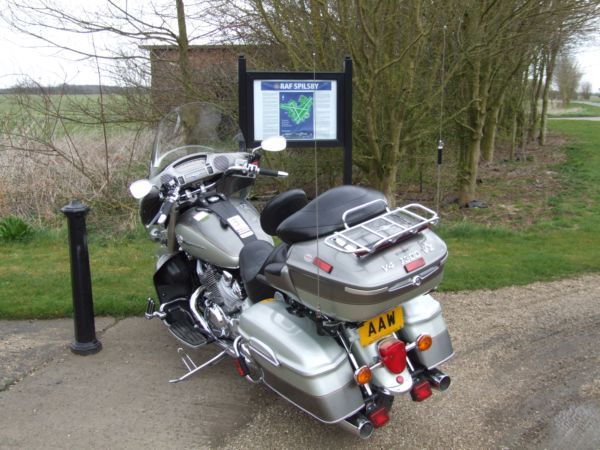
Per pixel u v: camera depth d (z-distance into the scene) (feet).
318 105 18.11
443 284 19.10
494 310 16.97
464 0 26.25
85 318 14.12
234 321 11.76
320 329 9.42
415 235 9.18
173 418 11.32
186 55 29.63
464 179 36.81
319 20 24.48
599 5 28.32
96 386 12.59
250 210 13.28
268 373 9.81
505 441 10.50
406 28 25.53
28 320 16.46
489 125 57.57
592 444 10.38
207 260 12.36
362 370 8.83
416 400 9.68
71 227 13.83
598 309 16.96
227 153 13.62
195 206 12.97
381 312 8.68
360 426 8.94
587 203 36.32
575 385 12.52
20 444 10.47
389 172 28.30
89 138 34.27
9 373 13.15
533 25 29.48
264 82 17.74
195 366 13.52
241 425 11.09
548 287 19.01
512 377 12.91
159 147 14.24
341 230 9.09
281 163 31.68
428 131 29.50
